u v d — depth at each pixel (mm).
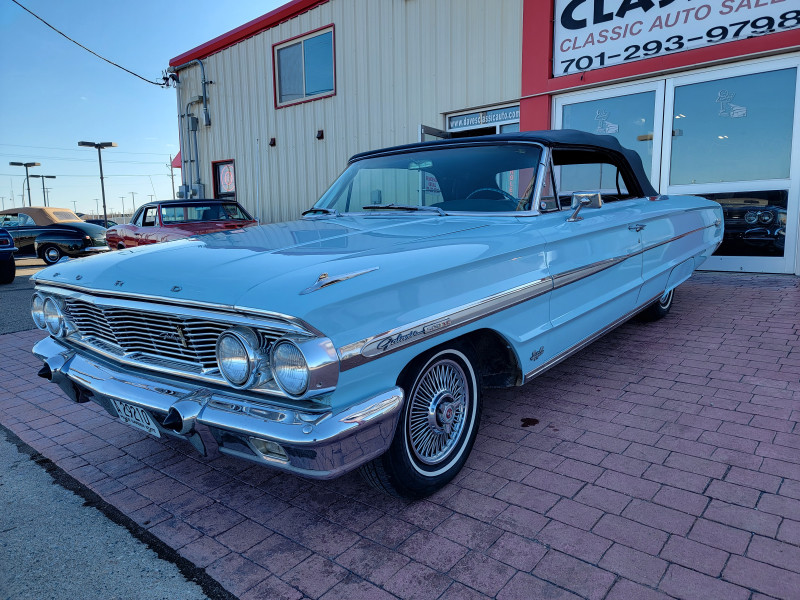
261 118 11773
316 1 10164
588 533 2088
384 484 2254
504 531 2135
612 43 7113
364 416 1905
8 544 2193
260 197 12156
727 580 1810
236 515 2359
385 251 2260
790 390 3307
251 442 1977
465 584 1861
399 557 2021
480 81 8375
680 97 6848
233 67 12156
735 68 6418
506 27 7984
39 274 2914
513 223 2883
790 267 6512
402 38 9141
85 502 2498
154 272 2301
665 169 7062
